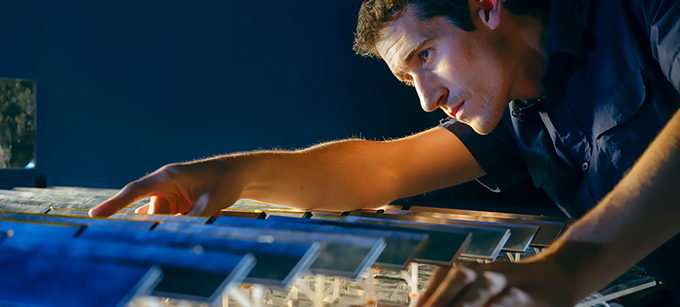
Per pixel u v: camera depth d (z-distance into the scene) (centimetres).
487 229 43
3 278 25
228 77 454
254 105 455
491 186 113
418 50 83
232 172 70
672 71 61
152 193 60
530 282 41
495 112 88
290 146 457
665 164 45
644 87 74
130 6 445
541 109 96
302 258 28
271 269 27
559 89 82
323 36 444
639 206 45
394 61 86
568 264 44
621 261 45
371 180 94
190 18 448
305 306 58
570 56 79
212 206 65
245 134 458
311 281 66
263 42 449
